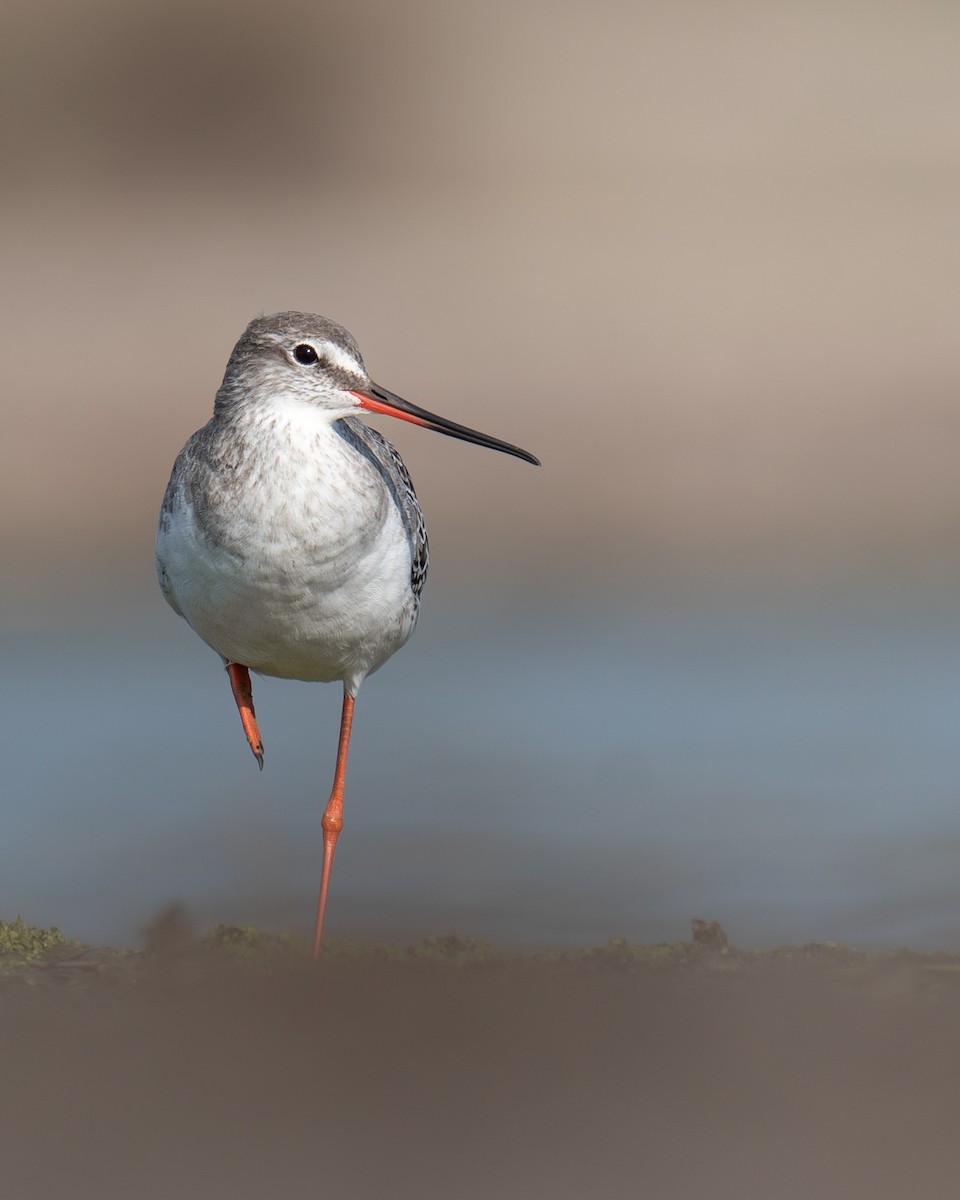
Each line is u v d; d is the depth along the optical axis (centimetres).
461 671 1817
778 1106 723
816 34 5266
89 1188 664
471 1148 691
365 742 1625
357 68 4769
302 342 1014
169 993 880
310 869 1313
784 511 2364
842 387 2767
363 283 3247
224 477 992
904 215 3569
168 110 4431
